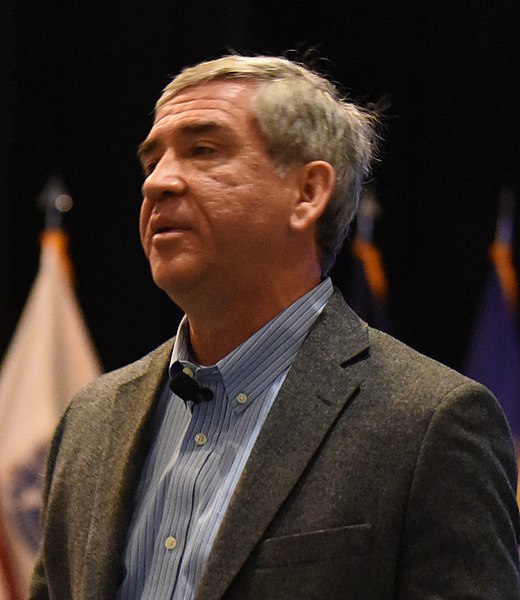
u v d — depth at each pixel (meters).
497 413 4.41
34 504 9.76
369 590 4.11
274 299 4.73
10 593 9.60
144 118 12.20
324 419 4.37
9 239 11.94
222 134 4.66
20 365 10.15
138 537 4.54
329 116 4.92
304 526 4.15
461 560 4.13
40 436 9.87
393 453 4.23
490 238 12.26
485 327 10.98
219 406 4.65
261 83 4.80
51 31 12.31
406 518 4.18
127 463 4.70
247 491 4.25
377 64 12.50
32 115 12.24
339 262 12.48
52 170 12.26
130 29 12.23
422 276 12.34
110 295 12.14
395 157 12.41
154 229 4.66
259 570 4.11
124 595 4.50
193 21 12.07
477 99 12.41
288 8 12.64
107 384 5.21
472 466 4.23
